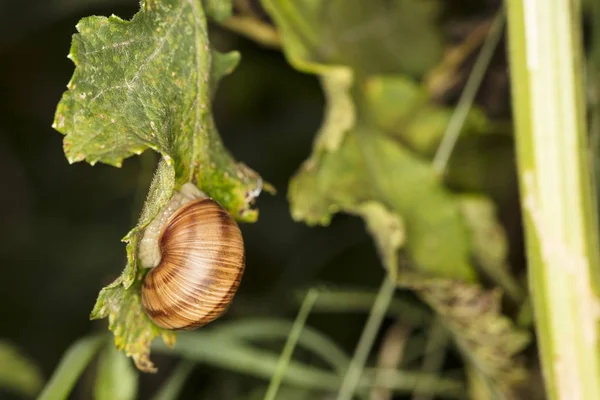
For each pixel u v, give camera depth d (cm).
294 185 47
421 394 57
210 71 40
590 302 40
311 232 79
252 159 85
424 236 49
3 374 54
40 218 93
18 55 87
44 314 87
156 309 38
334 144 47
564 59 40
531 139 40
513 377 51
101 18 36
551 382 40
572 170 40
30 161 97
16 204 95
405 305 56
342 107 47
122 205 91
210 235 39
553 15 40
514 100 40
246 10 50
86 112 35
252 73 75
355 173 48
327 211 47
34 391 55
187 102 38
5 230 93
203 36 39
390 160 50
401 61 54
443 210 50
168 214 39
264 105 82
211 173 39
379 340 70
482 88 57
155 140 36
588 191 40
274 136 85
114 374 48
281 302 71
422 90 52
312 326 71
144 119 36
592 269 40
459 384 57
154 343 50
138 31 37
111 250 89
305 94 75
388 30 54
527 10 40
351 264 76
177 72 38
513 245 56
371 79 52
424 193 50
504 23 55
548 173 40
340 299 58
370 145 50
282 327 53
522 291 54
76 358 46
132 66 36
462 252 49
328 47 49
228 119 84
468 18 56
